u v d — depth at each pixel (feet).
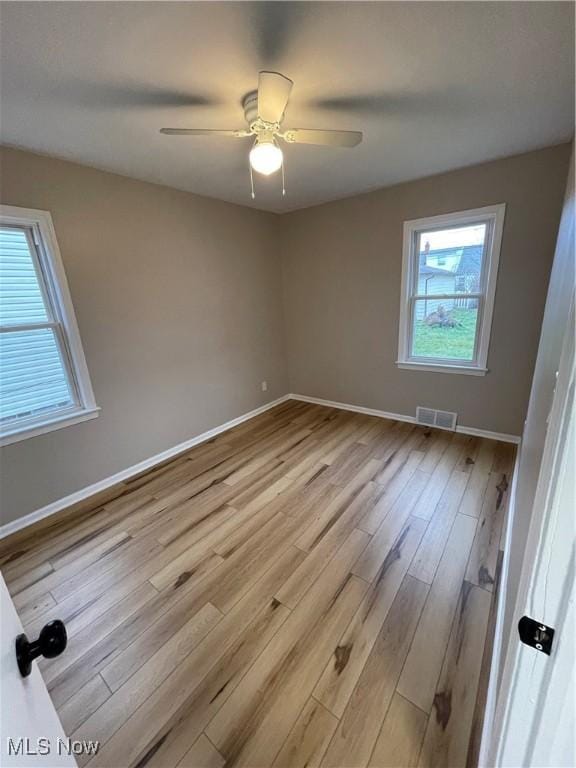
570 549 1.34
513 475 8.50
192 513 7.68
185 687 4.24
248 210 12.19
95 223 8.15
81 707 4.08
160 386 10.12
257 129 5.59
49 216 7.35
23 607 5.49
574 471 1.29
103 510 7.95
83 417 8.38
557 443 1.38
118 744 3.73
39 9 3.62
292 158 8.05
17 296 7.30
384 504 7.63
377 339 12.21
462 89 5.51
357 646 4.63
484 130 6.98
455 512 7.27
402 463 9.34
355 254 11.85
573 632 1.38
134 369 9.41
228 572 5.98
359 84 5.29
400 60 4.75
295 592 5.51
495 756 2.15
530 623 1.52
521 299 9.11
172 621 5.12
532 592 1.52
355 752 3.57
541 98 5.79
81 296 8.10
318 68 4.88
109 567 6.23
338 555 6.24
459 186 9.28
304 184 9.91
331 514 7.38
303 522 7.17
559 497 1.35
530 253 8.73
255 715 3.92
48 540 7.00
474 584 5.52
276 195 10.83
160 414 10.21
